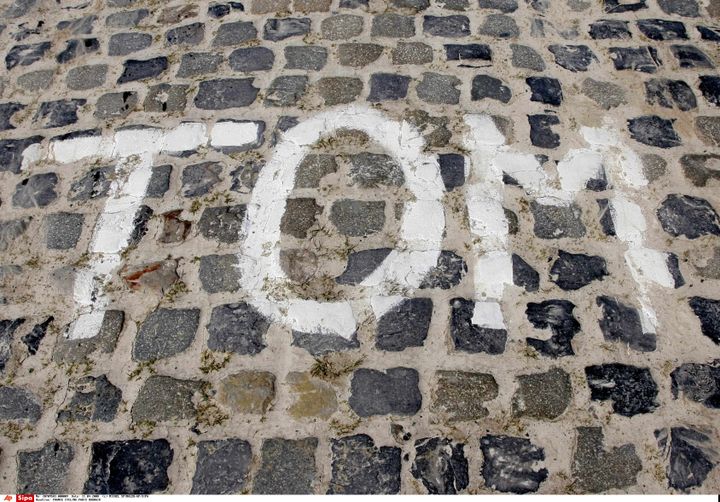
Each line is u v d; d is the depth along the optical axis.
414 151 2.58
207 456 1.92
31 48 3.16
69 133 2.76
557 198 2.44
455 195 2.44
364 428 1.95
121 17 3.26
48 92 2.95
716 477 1.86
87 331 2.19
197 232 2.39
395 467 1.88
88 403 2.04
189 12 3.24
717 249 2.30
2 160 2.71
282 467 1.89
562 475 1.86
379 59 2.92
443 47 2.97
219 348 2.12
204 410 2.00
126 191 2.54
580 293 2.20
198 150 2.64
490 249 2.30
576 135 2.63
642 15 3.13
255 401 2.00
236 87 2.85
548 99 2.76
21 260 2.39
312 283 2.24
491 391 2.00
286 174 2.53
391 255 2.29
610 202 2.43
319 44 3.00
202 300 2.23
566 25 3.09
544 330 2.12
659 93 2.79
